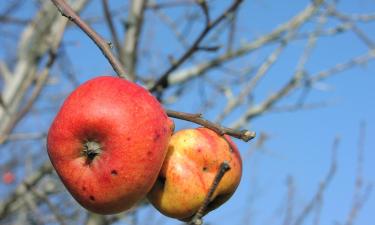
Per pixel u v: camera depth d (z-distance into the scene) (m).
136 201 0.44
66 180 0.44
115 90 0.43
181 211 0.47
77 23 0.49
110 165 0.42
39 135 0.93
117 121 0.42
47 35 1.06
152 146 0.43
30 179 1.06
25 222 1.08
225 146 0.47
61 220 1.00
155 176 0.44
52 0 0.49
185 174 0.46
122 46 0.90
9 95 1.06
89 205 0.44
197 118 0.48
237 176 0.48
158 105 0.44
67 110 0.43
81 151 0.43
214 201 0.48
